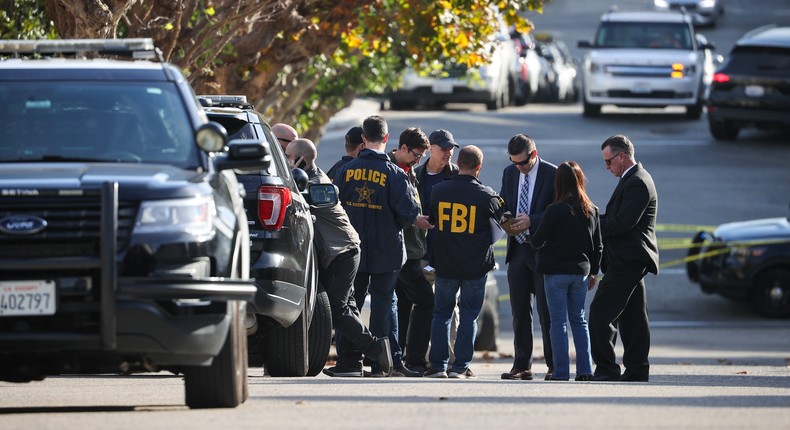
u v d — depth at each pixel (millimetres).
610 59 115750
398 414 24016
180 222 23078
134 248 22656
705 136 112562
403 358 42469
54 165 24297
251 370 40938
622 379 38750
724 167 101875
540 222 38312
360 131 40500
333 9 53875
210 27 46562
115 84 26234
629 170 38094
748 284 71688
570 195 38156
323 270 36500
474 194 38531
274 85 58875
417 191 40062
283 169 33281
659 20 118125
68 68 26484
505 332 69500
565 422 22938
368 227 38031
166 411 24578
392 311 40250
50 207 22516
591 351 39062
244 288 23438
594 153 105125
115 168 24062
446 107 125875
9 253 22344
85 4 40656
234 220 24578
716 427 22484
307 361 34438
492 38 63938
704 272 73062
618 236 38031
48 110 25641
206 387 24594
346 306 36938
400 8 55812
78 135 25297
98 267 22375
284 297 31234
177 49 48250
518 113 121938
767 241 71688
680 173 99875
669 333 67500
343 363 38531
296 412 24266
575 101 148625
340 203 38344
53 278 22375
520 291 40688
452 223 38562
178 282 22656
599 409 25062
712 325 70188
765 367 48344
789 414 24781
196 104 26484
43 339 22297
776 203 92375
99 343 22375
